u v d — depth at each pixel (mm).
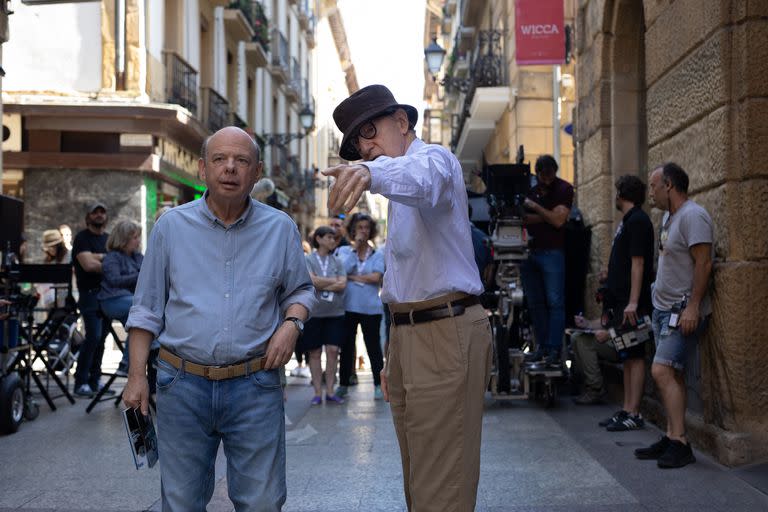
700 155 5297
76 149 15375
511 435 6105
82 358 8516
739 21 4859
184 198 18219
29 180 15195
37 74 14992
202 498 2965
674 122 5734
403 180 2463
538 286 7551
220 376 2898
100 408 7785
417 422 2863
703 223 4848
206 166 2971
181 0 17422
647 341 6434
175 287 2951
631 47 7766
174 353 2936
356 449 5797
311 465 5320
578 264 8477
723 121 4918
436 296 2836
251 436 2918
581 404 7473
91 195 15234
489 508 4258
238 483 2941
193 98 18000
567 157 15406
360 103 2924
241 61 24016
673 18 5723
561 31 11672
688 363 5625
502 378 7191
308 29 36219
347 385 8383
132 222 7613
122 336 14062
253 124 25719
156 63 16047
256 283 2969
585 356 7453
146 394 2943
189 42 18141
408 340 2885
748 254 4832
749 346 4793
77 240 8508
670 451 4988
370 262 8453
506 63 16953
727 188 4910
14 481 4988
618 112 7844
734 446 4816
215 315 2910
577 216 8492
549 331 7402
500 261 7160
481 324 2896
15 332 6785
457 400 2818
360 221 8492
